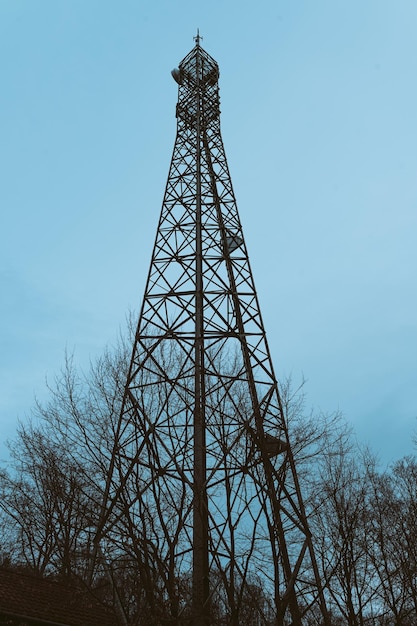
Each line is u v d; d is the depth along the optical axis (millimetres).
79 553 17984
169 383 21469
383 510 28547
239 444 19406
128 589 19453
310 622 24562
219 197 29844
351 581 24922
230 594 15820
